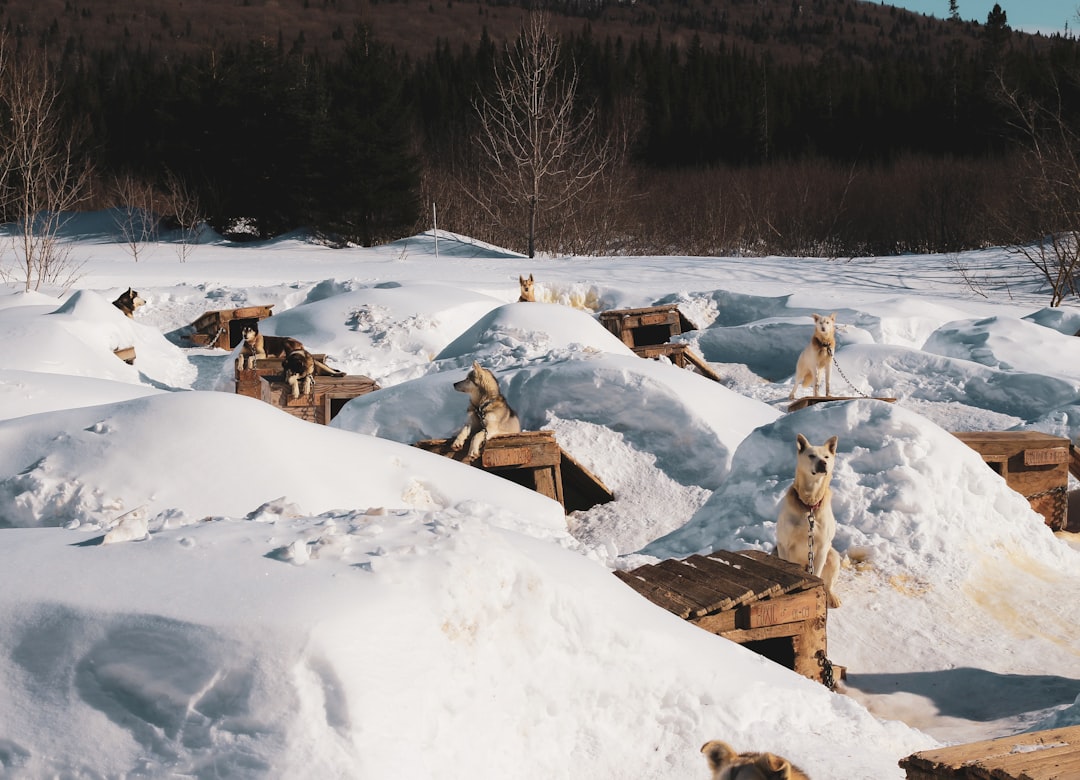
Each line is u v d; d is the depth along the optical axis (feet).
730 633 21.38
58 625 12.81
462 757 12.74
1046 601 26.81
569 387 41.60
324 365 57.00
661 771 14.70
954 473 29.43
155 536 15.35
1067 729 13.26
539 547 17.34
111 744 11.80
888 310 70.13
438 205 180.96
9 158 98.89
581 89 254.47
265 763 11.34
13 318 59.67
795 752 15.76
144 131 211.20
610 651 15.44
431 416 41.37
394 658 12.55
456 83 258.57
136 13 574.97
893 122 240.73
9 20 501.56
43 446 27.32
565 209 159.94
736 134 247.09
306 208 172.45
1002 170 170.91
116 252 143.02
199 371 70.33
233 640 12.18
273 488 26.48
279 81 177.99
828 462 24.80
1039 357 57.88
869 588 26.91
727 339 68.80
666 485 38.11
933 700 22.36
